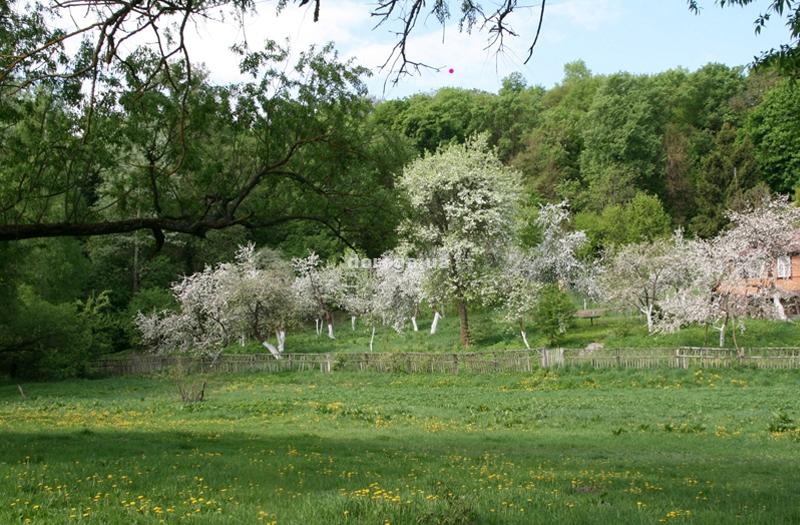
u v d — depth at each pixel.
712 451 17.66
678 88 95.44
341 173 18.50
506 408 29.11
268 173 17.91
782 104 73.19
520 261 56.19
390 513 7.42
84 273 56.22
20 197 16.58
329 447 17.06
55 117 16.16
